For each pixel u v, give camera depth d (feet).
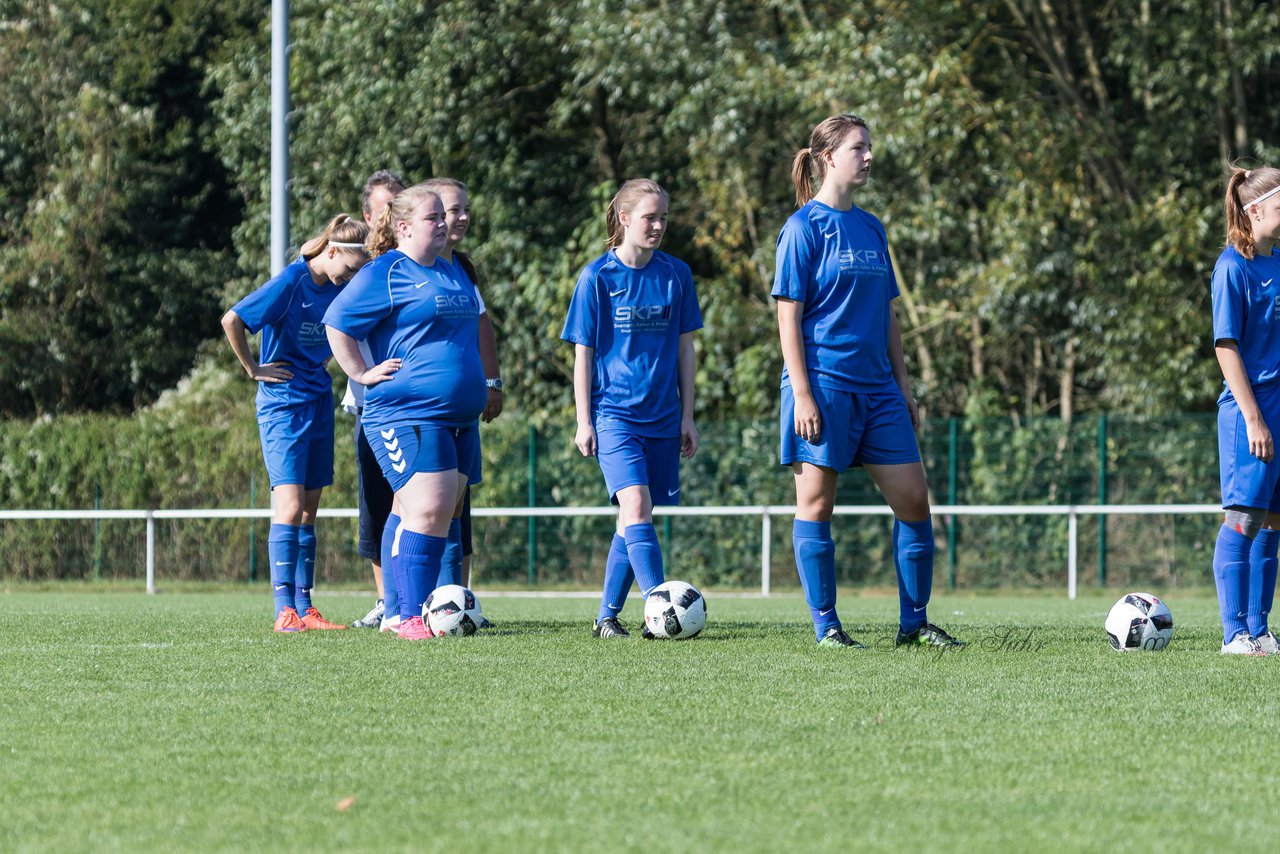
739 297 243.60
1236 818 36.81
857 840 34.47
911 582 79.51
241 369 277.03
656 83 244.01
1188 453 197.88
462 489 90.43
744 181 241.76
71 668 69.31
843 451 77.10
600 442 85.56
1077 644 81.05
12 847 34.53
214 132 331.77
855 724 50.47
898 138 213.87
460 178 269.64
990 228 228.43
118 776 42.45
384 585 95.25
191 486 228.43
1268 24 219.61
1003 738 47.67
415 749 46.21
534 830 35.53
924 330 239.91
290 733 49.32
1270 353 75.00
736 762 43.80
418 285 83.15
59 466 233.55
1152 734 48.47
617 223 85.81
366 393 84.69
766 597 188.34
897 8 233.55
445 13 255.29
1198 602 170.19
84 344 327.26
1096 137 231.50
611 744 46.85
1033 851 33.50
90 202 315.58
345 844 34.42
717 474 212.43
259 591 208.85
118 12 339.57
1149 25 227.20
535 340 255.70
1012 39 252.21
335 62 257.55
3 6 334.03
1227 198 75.46
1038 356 245.65
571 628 95.14
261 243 272.72
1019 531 202.90
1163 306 219.82
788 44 244.01
